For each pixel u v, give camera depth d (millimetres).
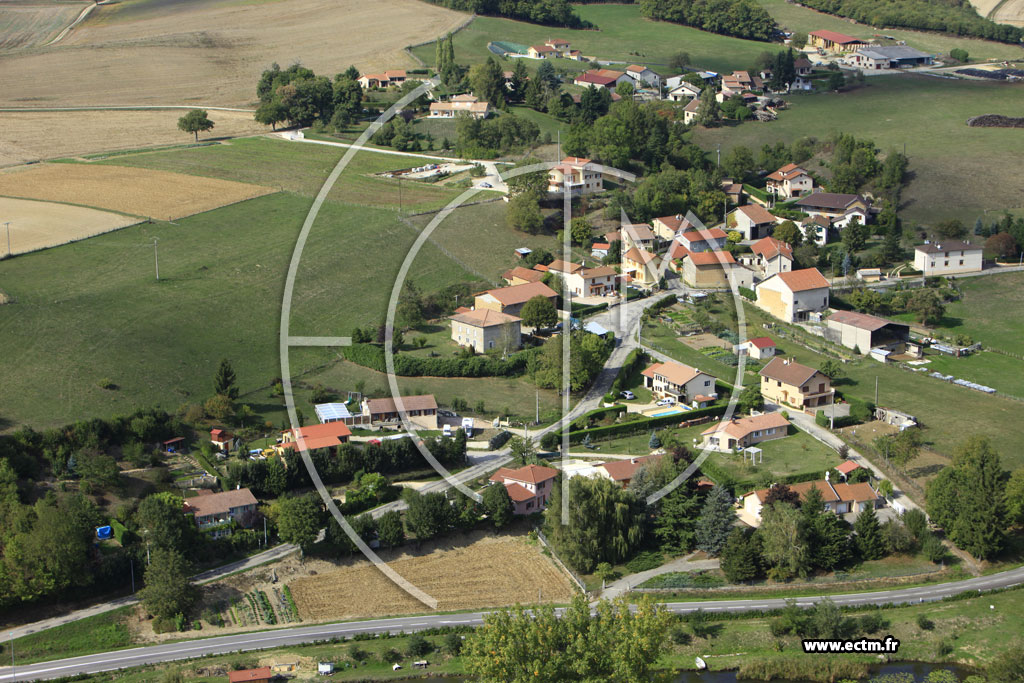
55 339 117812
